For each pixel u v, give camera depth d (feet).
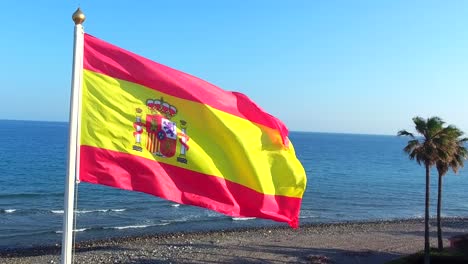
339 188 301.63
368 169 444.96
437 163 120.78
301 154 605.73
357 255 131.44
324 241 147.43
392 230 170.40
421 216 219.82
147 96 28.25
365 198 266.57
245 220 177.47
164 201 208.54
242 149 29.40
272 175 30.99
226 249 131.85
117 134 27.43
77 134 24.88
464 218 210.79
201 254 125.49
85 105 27.04
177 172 28.63
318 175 372.17
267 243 141.49
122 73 27.84
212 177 29.04
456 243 145.79
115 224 162.61
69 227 23.52
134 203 201.98
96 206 193.26
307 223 184.96
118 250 125.70
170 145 28.53
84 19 23.93
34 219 162.40
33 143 533.96
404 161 565.12
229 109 29.81
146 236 145.18
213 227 165.07
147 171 27.78
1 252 121.80
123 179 27.37
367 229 171.22
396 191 304.30
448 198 288.10
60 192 217.97
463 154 119.75
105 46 27.86
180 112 28.81
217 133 29.32
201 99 28.84
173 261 117.60
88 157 26.91
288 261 122.83
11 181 247.70
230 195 29.53
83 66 27.07
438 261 118.52
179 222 170.09
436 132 113.09
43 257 115.75
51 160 358.84
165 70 28.76
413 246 144.25
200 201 28.78
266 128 30.99
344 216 208.64
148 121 28.12
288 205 31.35
